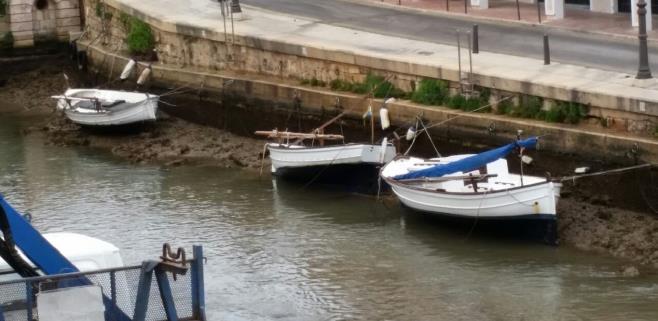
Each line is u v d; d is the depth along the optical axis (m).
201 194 41.50
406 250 35.16
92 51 59.44
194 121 50.53
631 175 36.12
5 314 21.67
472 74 40.94
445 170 36.53
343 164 40.44
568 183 37.31
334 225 37.66
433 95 42.06
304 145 42.62
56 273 22.72
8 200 41.50
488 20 50.94
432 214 36.78
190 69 51.66
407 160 39.25
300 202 40.12
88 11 61.66
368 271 33.72
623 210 36.38
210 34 50.94
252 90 48.00
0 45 62.50
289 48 47.47
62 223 38.72
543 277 32.72
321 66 46.56
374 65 44.34
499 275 33.03
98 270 22.31
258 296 32.19
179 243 36.38
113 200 41.19
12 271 23.62
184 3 57.22
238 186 42.28
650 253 33.59
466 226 36.31
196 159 46.00
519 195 34.69
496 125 39.50
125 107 48.69
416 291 32.22
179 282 22.62
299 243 36.09
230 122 49.06
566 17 50.59
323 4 56.38
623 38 46.28
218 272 33.88
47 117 54.25
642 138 36.12
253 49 49.31
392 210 38.81
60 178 44.22
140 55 55.25
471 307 31.00
